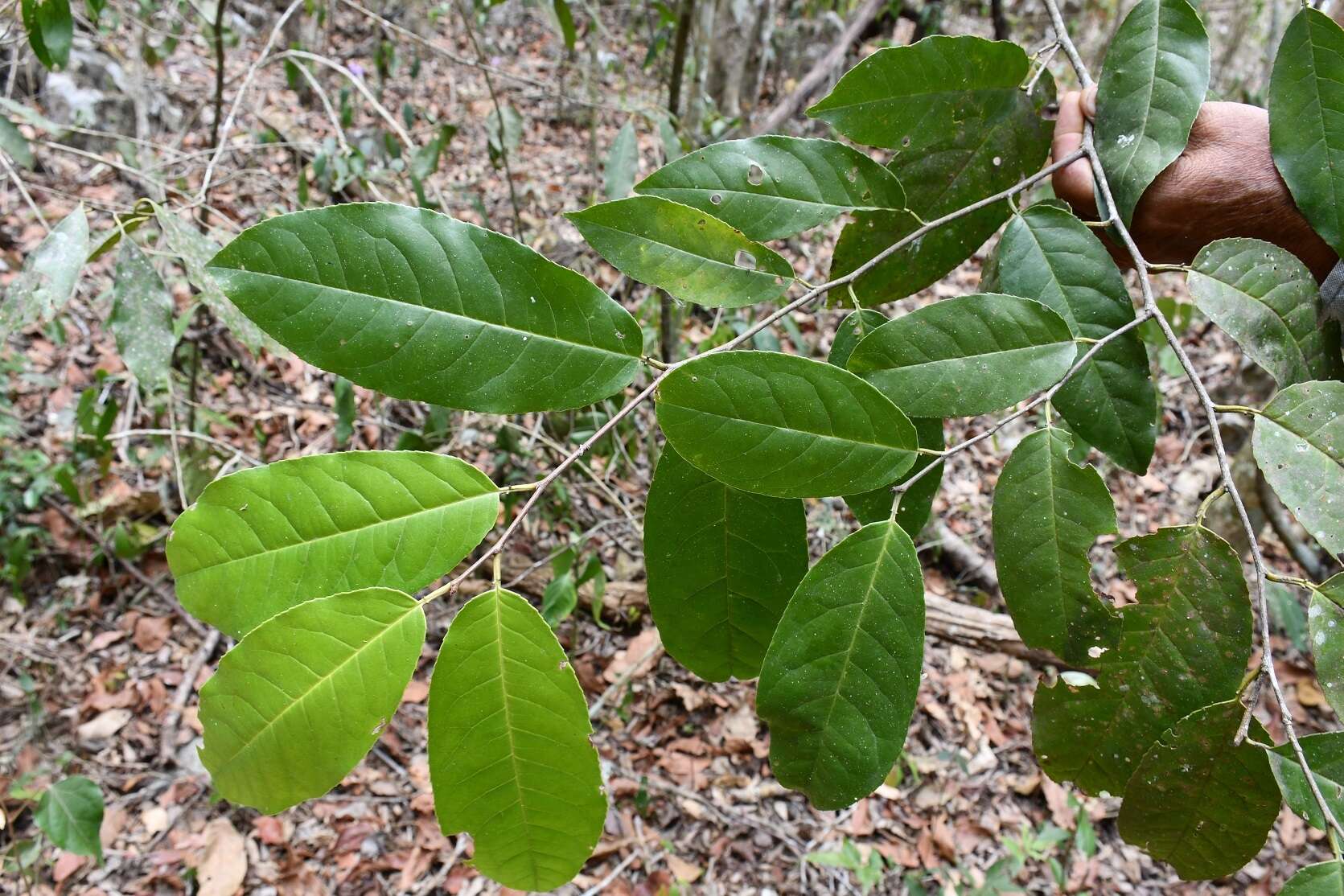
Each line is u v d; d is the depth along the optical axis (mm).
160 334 731
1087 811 1437
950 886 1313
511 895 1231
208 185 928
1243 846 336
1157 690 344
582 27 2713
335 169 1258
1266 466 334
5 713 1270
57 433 1504
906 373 357
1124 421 380
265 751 302
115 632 1399
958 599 1664
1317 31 403
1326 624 324
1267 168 434
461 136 2211
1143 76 416
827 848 1349
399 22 2670
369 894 1212
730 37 2156
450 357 336
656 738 1454
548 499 1307
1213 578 338
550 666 314
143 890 1156
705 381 334
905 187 441
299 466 320
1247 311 377
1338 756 319
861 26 1370
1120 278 393
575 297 345
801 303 367
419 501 323
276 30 1093
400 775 1342
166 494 1428
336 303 331
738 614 383
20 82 1912
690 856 1326
